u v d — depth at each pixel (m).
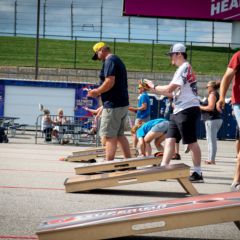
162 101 59.97
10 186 17.62
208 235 11.16
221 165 28.80
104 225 9.77
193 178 19.66
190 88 18.77
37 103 59.31
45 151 35.34
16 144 41.50
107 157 20.02
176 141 19.22
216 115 28.23
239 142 20.81
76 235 9.77
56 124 45.19
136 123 31.70
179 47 18.95
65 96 58.75
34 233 11.14
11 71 77.12
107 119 19.69
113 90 19.58
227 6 86.50
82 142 46.44
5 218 12.54
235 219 9.79
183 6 86.75
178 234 11.21
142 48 102.75
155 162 19.66
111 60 19.47
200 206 10.02
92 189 16.80
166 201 11.10
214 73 83.25
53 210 13.72
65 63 89.56
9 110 59.56
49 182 19.06
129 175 16.34
